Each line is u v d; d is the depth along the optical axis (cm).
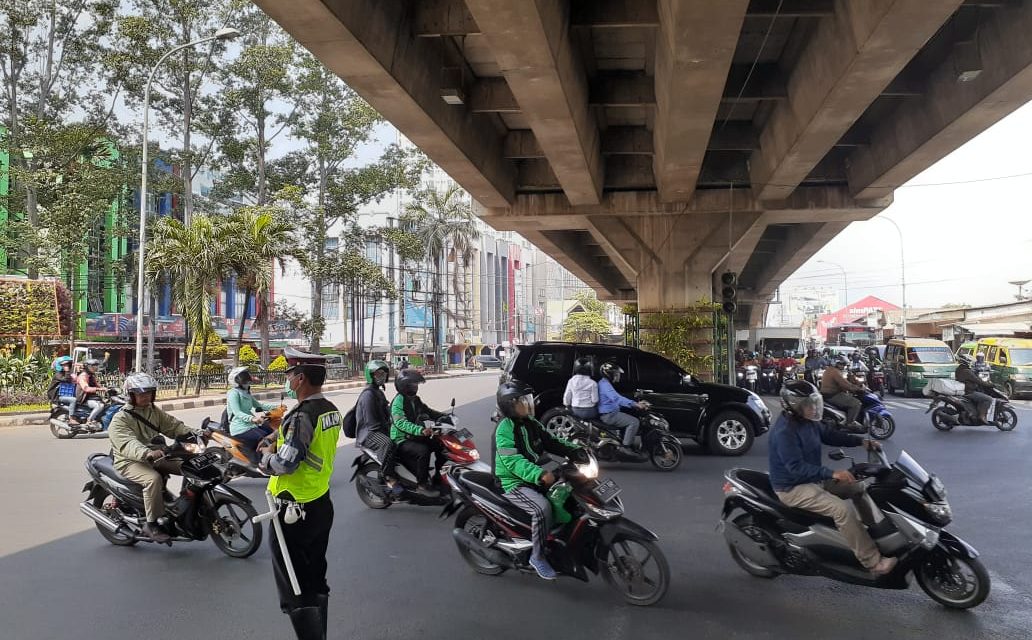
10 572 600
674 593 541
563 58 1042
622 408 1135
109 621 488
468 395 2891
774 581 569
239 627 477
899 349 2644
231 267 2758
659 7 998
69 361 1602
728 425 1247
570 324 9550
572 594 541
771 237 3147
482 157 1580
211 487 640
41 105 3222
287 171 4378
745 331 4603
